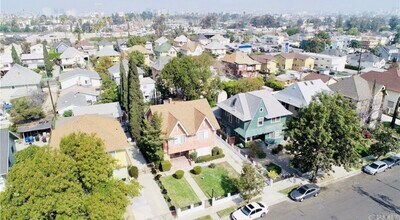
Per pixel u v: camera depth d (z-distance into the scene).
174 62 58.91
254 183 29.30
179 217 29.11
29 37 174.50
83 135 23.00
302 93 50.28
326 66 104.31
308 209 30.34
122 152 34.25
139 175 36.41
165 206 30.59
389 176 36.88
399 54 120.81
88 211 19.69
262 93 46.84
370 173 37.22
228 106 46.56
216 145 44.78
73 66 102.50
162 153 36.28
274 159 40.78
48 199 18.77
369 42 165.00
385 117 56.22
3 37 195.25
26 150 29.06
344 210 30.16
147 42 142.88
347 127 32.06
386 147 39.16
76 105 55.84
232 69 94.62
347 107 34.47
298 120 35.25
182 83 58.16
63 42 135.62
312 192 32.22
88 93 63.22
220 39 162.50
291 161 36.25
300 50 145.00
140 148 42.47
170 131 37.88
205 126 40.00
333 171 34.47
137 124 43.81
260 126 43.75
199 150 40.84
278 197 32.41
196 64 58.81
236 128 44.81
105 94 62.94
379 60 105.75
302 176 36.47
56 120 46.62
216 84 59.91
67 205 19.17
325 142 31.36
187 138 39.31
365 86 53.97
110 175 23.38
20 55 111.56
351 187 34.41
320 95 35.88
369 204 31.11
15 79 71.31
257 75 93.19
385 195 32.75
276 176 35.56
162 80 61.28
